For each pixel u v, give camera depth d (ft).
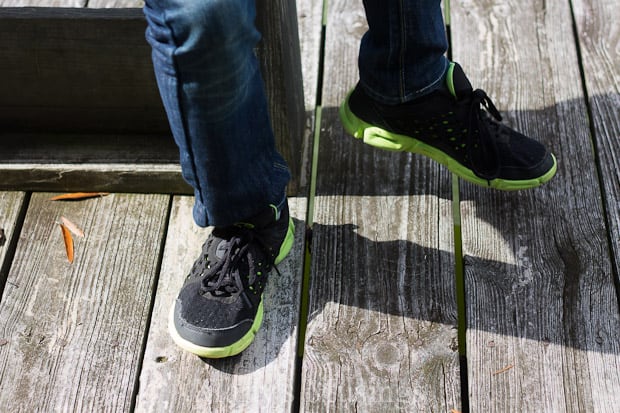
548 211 5.29
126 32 4.90
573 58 6.31
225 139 3.66
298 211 5.34
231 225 4.48
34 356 4.63
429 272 4.99
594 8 6.68
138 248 5.17
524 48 6.41
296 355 4.63
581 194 5.38
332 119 5.98
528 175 5.10
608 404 4.34
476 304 4.81
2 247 5.18
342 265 5.05
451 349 4.59
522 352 4.58
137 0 6.95
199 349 4.43
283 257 4.99
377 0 4.22
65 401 4.44
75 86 5.24
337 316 4.79
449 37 6.68
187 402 4.42
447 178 5.50
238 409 4.39
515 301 4.82
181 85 3.36
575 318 4.72
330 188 5.49
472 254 5.08
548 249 5.08
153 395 4.45
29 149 5.48
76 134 5.57
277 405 4.40
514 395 4.41
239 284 4.43
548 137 5.77
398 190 5.45
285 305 4.83
